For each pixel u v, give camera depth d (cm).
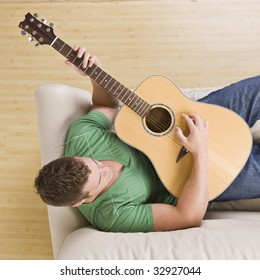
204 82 212
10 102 222
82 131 145
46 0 228
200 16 217
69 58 141
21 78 223
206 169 133
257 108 150
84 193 126
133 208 134
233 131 141
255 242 116
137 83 215
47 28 139
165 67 215
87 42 222
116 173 140
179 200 133
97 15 224
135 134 141
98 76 142
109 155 143
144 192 141
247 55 211
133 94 142
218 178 139
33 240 208
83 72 144
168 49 216
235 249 114
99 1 225
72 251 121
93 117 150
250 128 152
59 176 122
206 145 136
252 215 148
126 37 220
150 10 221
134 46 219
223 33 214
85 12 225
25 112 220
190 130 135
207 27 215
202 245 116
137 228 132
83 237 127
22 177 214
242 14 214
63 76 221
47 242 207
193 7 218
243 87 153
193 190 131
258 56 210
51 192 123
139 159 146
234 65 211
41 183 125
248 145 141
